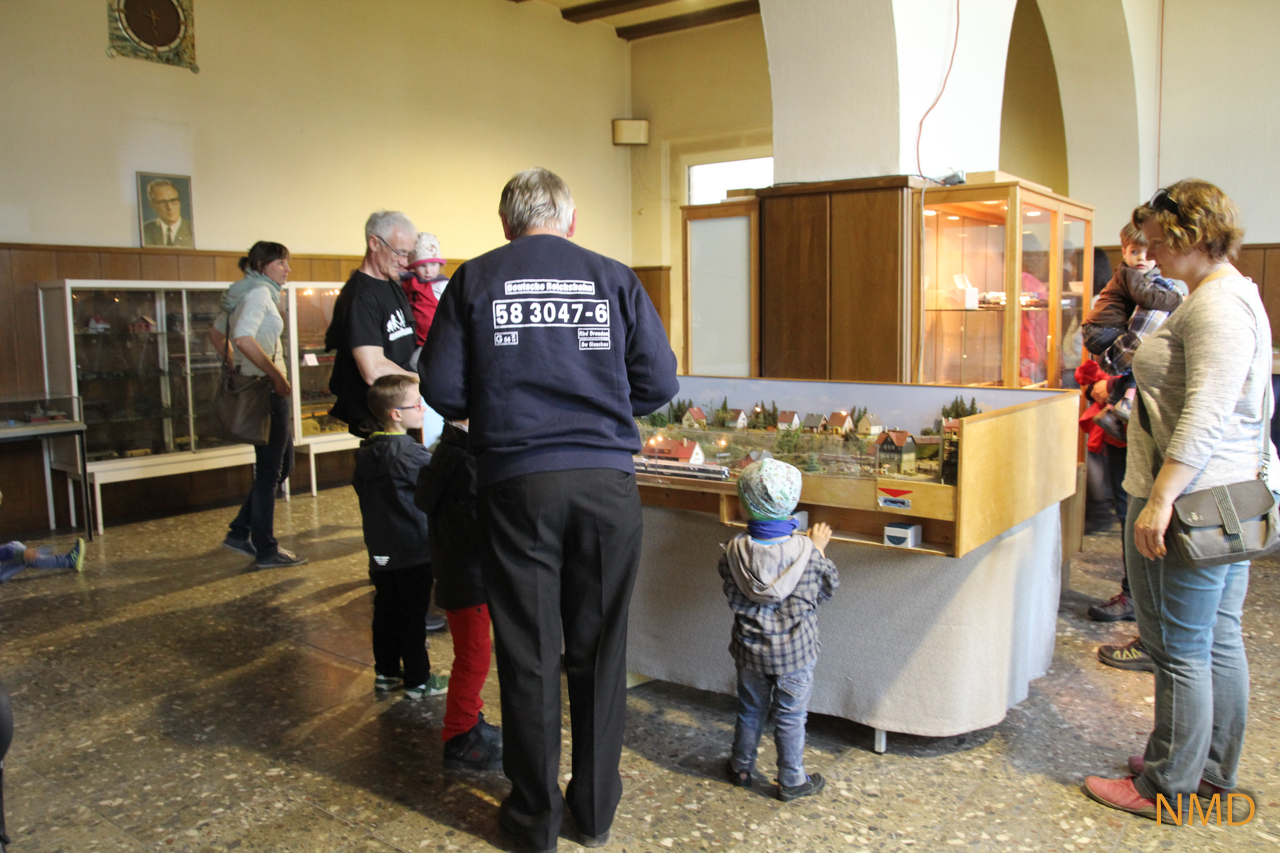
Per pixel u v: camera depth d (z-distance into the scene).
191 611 4.30
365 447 3.11
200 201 6.66
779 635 2.44
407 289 4.09
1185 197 2.23
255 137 6.98
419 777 2.73
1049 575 3.10
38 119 5.82
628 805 2.53
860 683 2.78
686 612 3.08
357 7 7.64
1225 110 6.83
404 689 3.32
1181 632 2.31
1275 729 2.90
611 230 10.38
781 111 4.52
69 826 2.50
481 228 8.90
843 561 2.75
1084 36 6.59
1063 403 2.97
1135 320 3.85
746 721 2.58
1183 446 2.16
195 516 6.30
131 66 6.23
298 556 5.21
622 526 2.23
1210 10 6.81
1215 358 2.14
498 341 2.19
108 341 5.86
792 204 4.50
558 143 9.63
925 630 2.66
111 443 5.95
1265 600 4.12
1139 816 2.43
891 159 4.23
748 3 9.20
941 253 4.50
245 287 4.91
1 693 1.71
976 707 2.71
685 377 3.51
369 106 7.79
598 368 2.22
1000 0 4.95
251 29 6.90
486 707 3.21
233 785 2.70
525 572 2.20
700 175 10.21
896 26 4.07
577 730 2.31
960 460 2.39
